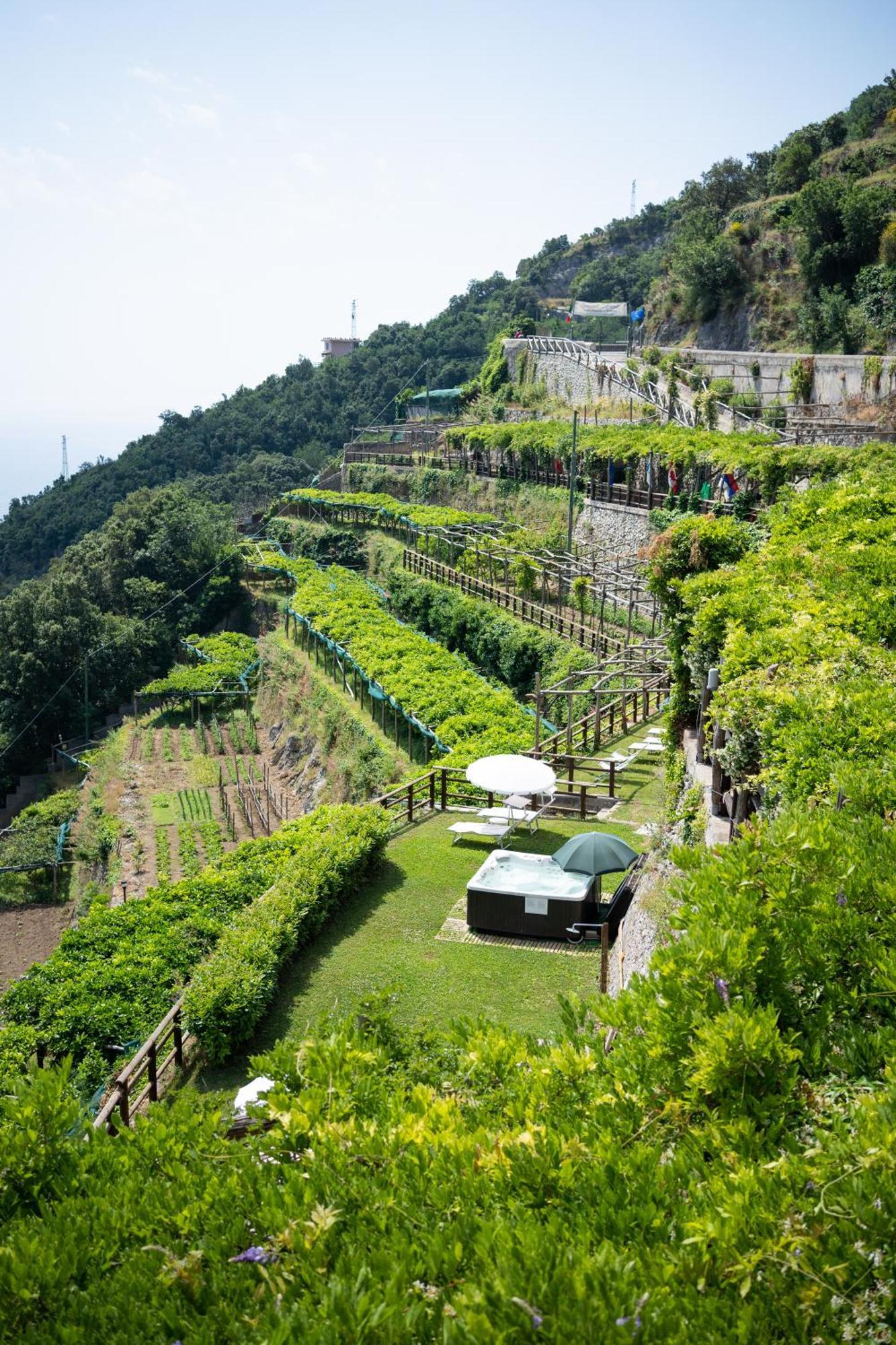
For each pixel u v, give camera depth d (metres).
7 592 104.69
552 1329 3.61
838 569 15.69
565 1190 4.75
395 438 88.81
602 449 48.34
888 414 39.31
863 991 5.71
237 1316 4.34
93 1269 4.94
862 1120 4.44
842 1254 3.84
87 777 53.50
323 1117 5.86
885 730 8.73
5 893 44.12
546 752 24.03
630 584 37.12
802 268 55.72
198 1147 6.12
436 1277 4.25
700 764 15.05
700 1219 4.09
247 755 52.56
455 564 52.62
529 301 127.62
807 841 6.57
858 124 68.50
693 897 6.65
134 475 124.25
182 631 70.44
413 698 36.97
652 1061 5.54
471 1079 6.71
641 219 132.75
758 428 43.88
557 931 16.94
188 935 20.09
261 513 92.62
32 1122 6.06
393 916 18.12
